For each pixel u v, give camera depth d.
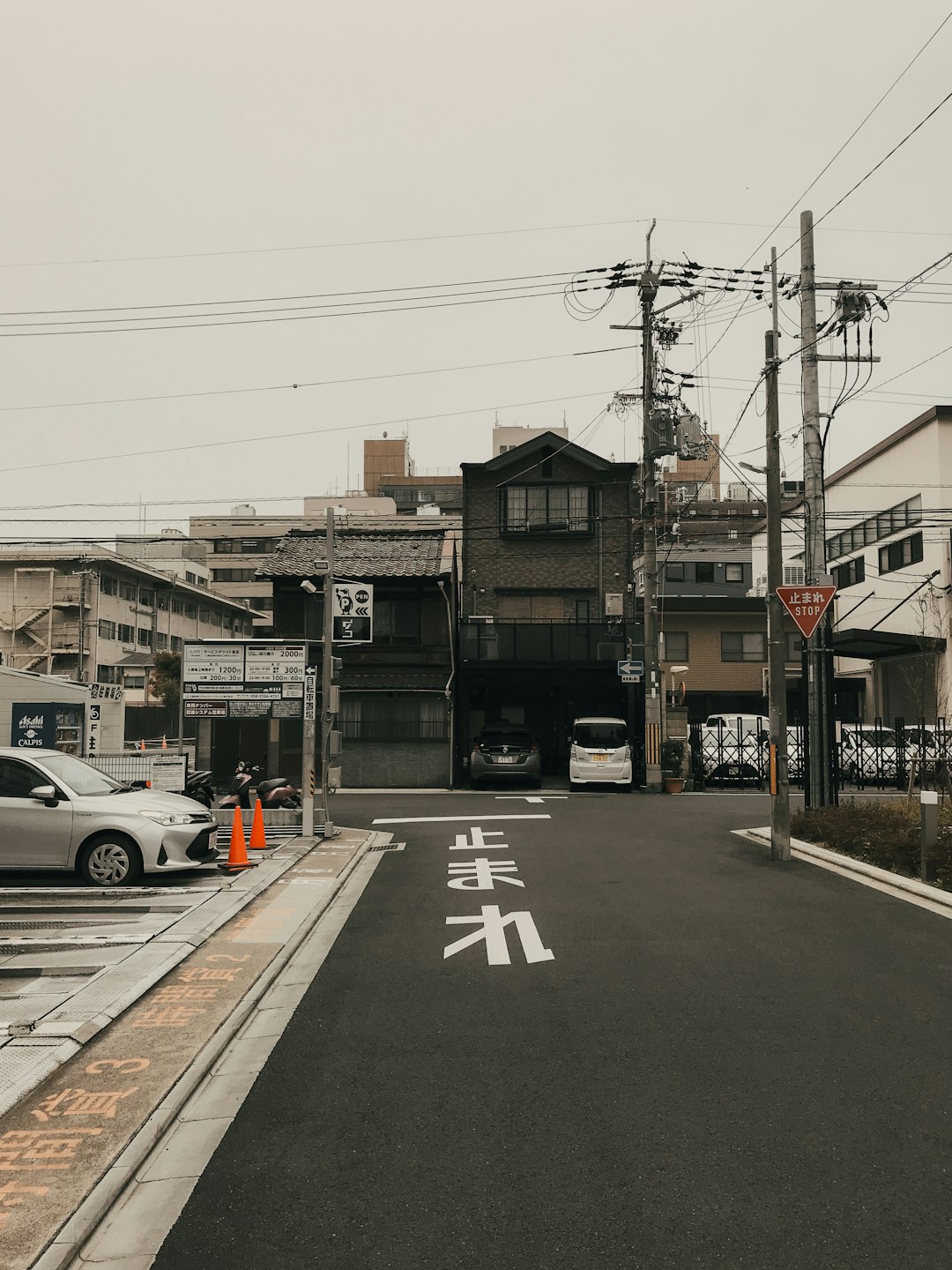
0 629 48.34
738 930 8.69
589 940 8.39
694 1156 4.26
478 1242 3.58
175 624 58.38
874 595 35.03
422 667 27.17
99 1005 6.42
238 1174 4.17
